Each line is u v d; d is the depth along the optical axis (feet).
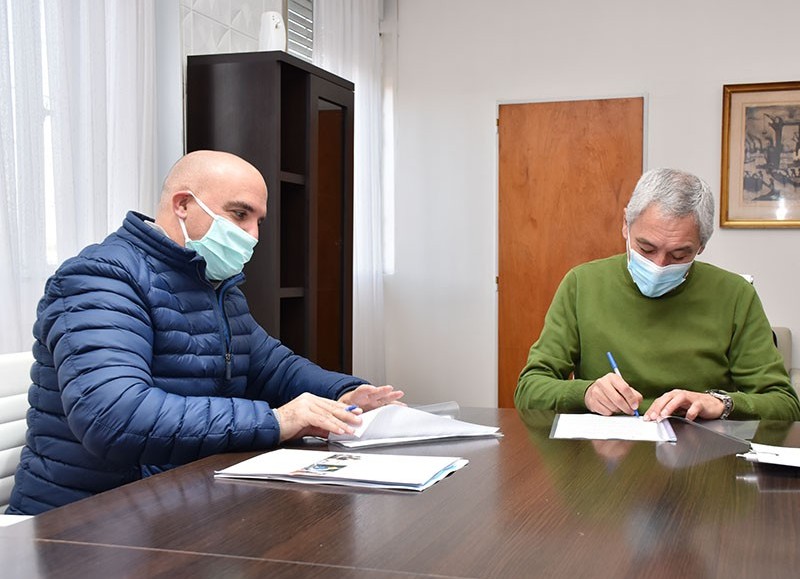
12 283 8.14
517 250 17.49
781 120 15.88
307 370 6.89
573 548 3.18
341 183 12.14
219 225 6.35
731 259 16.21
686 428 5.92
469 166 17.71
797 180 15.84
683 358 7.37
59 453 5.47
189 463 4.84
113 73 9.77
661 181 6.98
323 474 4.27
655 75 16.62
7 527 3.51
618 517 3.62
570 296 7.87
